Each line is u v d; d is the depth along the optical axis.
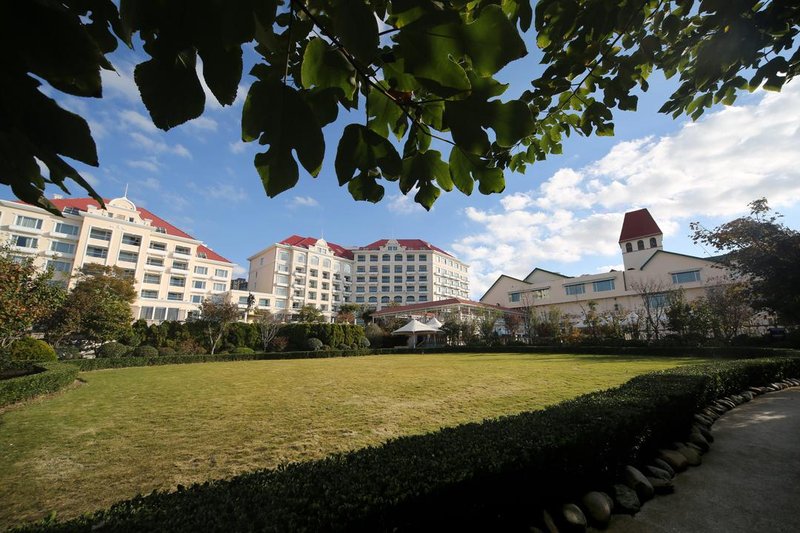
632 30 1.95
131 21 0.60
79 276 28.08
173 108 0.67
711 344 17.38
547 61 2.00
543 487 2.47
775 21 1.98
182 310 41.12
